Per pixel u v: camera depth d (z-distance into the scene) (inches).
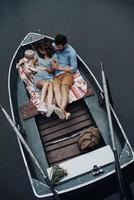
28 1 569.3
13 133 425.7
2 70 488.7
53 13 543.5
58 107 373.1
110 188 352.5
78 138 362.3
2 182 388.8
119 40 486.6
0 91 465.1
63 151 362.9
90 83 403.2
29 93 402.3
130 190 355.6
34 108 388.5
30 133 377.7
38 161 359.9
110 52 476.7
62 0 557.0
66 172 338.0
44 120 386.0
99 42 490.9
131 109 419.2
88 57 476.7
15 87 413.1
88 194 355.3
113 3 532.1
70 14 535.5
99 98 381.4
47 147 369.7
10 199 375.9
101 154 343.6
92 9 532.7
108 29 502.9
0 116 442.0
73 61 399.9
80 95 386.0
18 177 390.0
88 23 517.0
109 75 452.1
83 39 498.9
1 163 403.2
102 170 334.3
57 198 324.5
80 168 338.6
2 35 534.6
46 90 384.8
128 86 439.2
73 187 329.4
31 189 378.9
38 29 529.0
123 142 352.8
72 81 390.6
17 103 402.6
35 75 398.0
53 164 357.1
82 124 376.8
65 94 378.0
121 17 512.1
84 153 356.5
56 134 375.9
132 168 362.9
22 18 549.3
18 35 529.7
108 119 346.0
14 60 430.3
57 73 394.3
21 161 401.4
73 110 385.4
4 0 579.8
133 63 459.2
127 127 404.8
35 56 415.5
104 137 362.3
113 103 426.3
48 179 329.7
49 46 413.4
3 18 556.4
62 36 397.4
